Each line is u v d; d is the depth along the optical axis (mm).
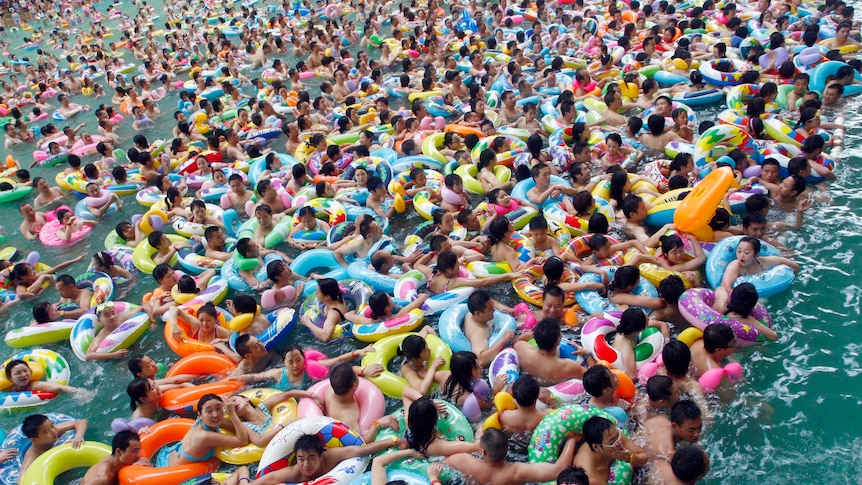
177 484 5137
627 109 11242
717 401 5234
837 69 10398
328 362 6250
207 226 9234
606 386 4988
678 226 7043
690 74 11547
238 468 5125
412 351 5746
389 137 11234
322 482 4699
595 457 4582
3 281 8500
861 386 5262
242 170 11055
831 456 4730
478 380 5551
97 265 8359
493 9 18859
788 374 5461
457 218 8203
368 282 7391
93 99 17547
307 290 7504
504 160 9766
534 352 5781
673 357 5164
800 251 6922
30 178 12664
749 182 7934
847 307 6105
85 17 28859
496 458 4598
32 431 5605
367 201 9234
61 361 6801
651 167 8664
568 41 15148
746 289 5758
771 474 4664
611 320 6074
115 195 10672
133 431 5316
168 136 13781
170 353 6914
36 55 23719
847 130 9203
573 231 7758
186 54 19859
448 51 16047
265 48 18156
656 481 4523
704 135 8609
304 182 10117
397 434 5230
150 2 30516
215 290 7539
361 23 21531
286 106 13930
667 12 16062
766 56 11422
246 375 6223
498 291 7133
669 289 6168
